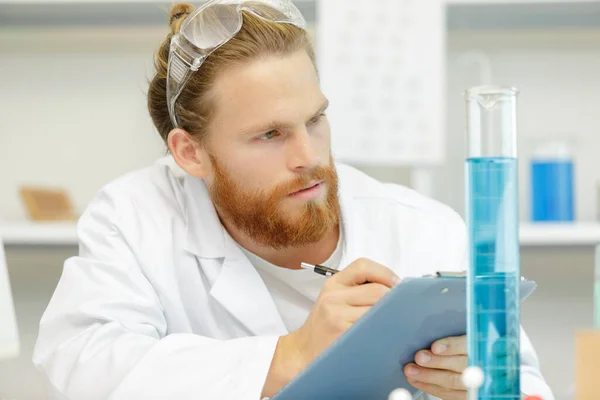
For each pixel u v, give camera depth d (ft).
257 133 4.35
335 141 7.79
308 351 3.62
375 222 5.24
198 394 3.65
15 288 8.75
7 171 8.96
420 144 7.77
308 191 4.42
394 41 7.75
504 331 2.76
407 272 5.05
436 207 5.47
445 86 8.69
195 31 4.52
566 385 8.62
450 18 8.03
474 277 2.78
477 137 2.76
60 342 4.48
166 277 4.93
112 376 3.99
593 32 8.54
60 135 8.95
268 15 4.42
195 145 4.81
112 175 8.96
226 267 4.88
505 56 8.72
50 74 8.92
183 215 5.12
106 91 8.91
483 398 2.75
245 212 4.56
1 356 4.03
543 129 8.73
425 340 3.34
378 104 7.77
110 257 4.88
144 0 7.68
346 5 7.75
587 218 8.68
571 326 8.64
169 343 3.98
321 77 7.77
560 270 8.64
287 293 5.09
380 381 3.57
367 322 3.02
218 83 4.43
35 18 8.21
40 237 7.60
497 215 2.76
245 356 3.72
